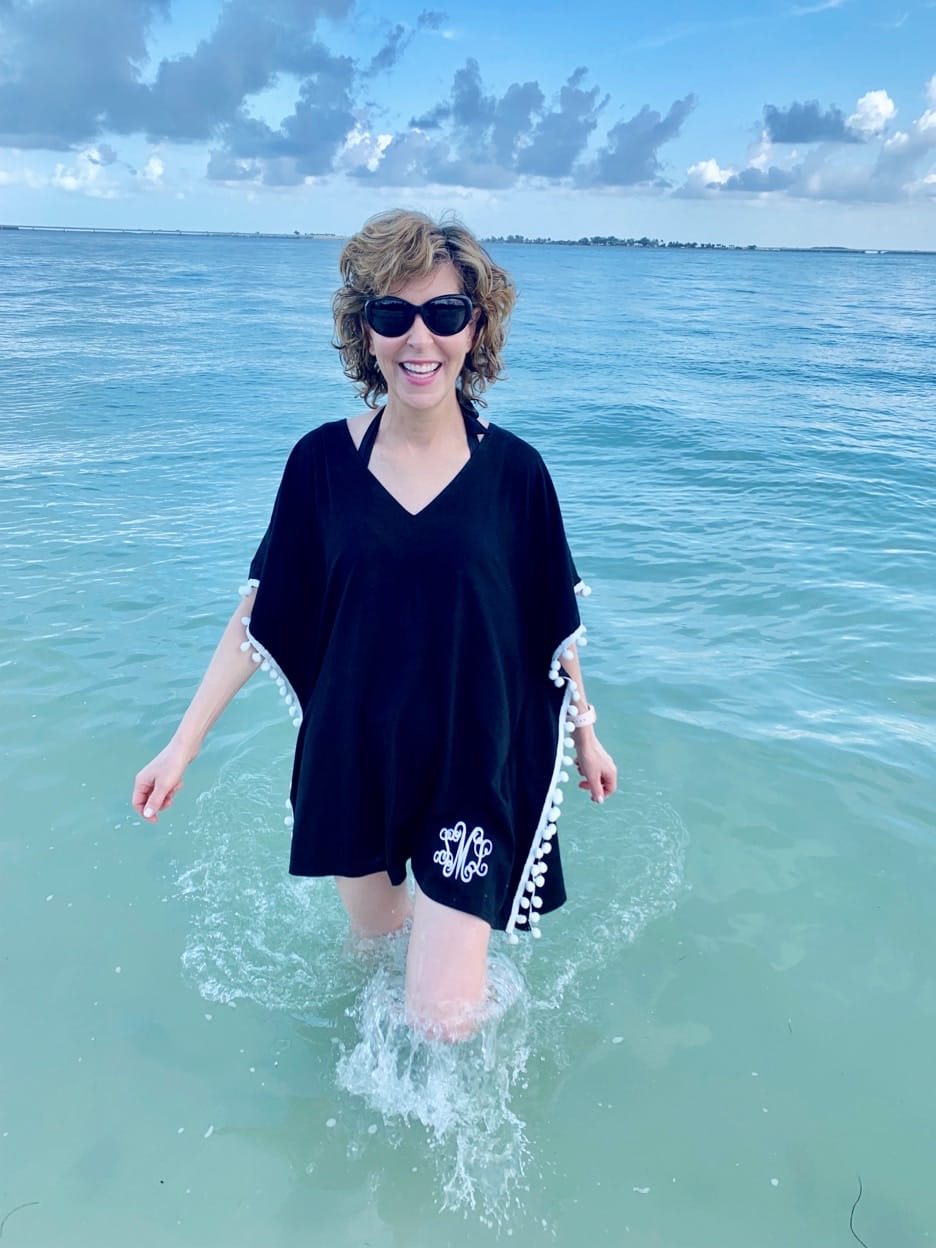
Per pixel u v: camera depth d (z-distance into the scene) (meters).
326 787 2.38
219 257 74.44
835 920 2.96
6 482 7.74
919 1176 2.16
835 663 4.69
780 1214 2.08
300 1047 2.51
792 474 8.63
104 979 2.70
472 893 2.33
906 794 3.60
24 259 59.00
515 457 2.23
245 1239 2.03
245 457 8.85
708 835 3.37
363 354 2.33
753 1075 2.42
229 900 3.02
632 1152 2.22
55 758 3.71
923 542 6.59
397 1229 2.05
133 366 14.92
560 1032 2.55
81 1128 2.26
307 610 2.40
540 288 44.97
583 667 4.61
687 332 24.17
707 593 5.64
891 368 17.19
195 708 2.38
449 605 2.16
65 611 5.10
